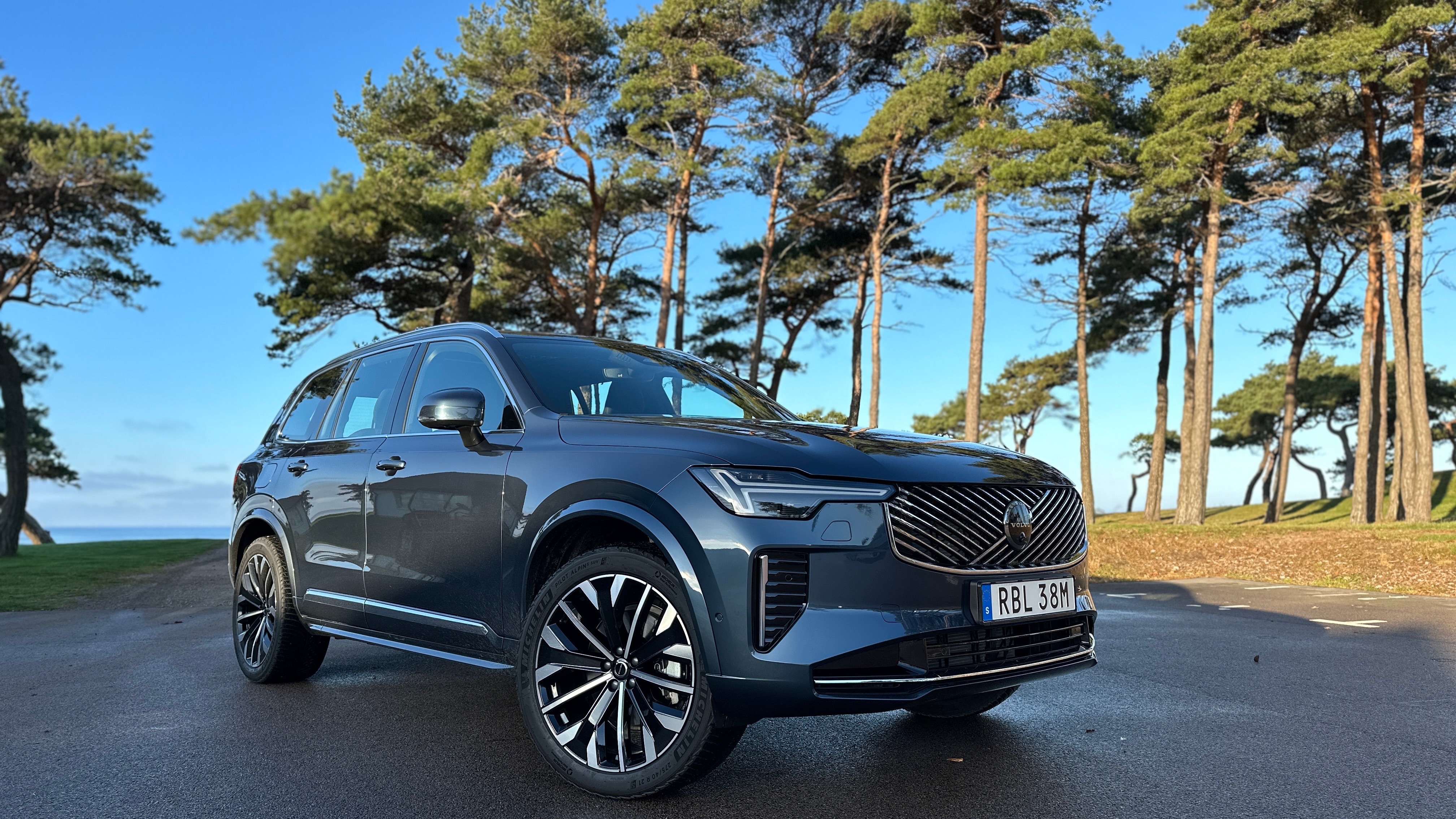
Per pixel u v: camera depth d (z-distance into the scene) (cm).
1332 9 2483
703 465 297
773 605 281
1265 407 5169
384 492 410
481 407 357
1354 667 539
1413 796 301
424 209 2241
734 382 462
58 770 337
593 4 2750
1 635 732
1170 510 5397
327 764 342
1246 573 1366
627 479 309
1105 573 1442
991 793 306
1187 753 353
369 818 285
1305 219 2950
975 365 2588
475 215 2442
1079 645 339
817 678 274
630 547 310
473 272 2542
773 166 3078
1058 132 2441
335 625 443
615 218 3059
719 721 284
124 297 2406
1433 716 415
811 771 333
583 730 313
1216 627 721
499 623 352
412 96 2598
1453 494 3938
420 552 387
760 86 2725
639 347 450
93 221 2297
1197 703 443
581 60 2761
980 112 2517
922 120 2589
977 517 304
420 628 388
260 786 317
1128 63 2481
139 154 2208
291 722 408
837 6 2877
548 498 331
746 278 3850
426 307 2570
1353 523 2995
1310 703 441
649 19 2770
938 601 290
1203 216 2848
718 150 2981
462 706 440
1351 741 371
